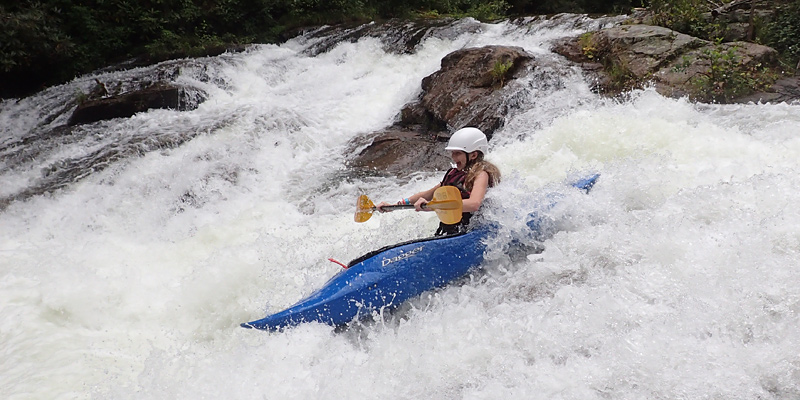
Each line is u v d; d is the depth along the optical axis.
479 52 9.30
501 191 4.35
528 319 3.33
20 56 12.16
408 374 3.10
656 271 3.51
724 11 10.23
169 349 4.14
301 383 3.23
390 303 4.02
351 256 5.02
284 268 4.93
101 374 3.81
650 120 6.21
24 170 8.73
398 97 10.08
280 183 7.61
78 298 4.83
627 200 4.68
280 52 13.29
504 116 8.26
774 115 6.29
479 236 4.24
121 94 10.74
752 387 2.60
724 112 6.67
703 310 3.08
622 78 8.41
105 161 8.30
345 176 7.69
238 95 11.23
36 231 6.79
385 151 8.27
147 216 6.91
